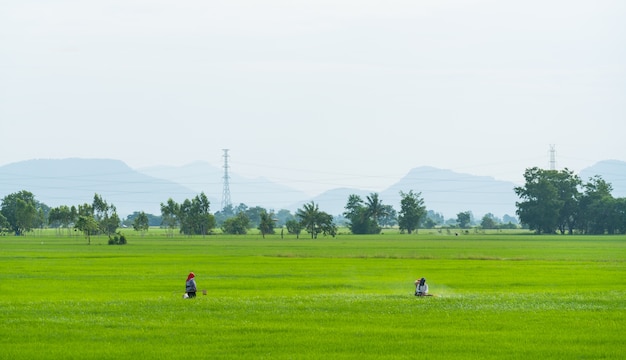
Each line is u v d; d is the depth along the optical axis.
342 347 42.19
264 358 39.47
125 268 112.62
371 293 72.88
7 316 52.97
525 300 62.38
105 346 42.53
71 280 89.81
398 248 194.50
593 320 51.22
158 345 42.78
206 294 69.94
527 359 39.47
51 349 41.75
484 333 46.28
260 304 59.16
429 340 44.12
